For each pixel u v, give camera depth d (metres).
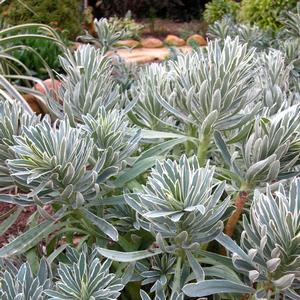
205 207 1.16
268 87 1.84
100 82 1.69
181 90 1.47
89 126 1.44
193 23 11.36
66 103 1.59
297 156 1.32
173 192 1.16
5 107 1.49
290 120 1.29
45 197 1.34
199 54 1.72
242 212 1.58
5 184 1.44
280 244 1.09
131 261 1.28
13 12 7.18
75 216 1.42
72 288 1.21
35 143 1.27
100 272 1.24
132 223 1.55
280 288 1.12
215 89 1.40
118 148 1.41
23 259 1.60
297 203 1.12
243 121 1.43
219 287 1.17
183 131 1.77
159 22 11.88
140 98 1.75
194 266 1.23
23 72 5.16
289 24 3.65
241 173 1.37
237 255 1.15
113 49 3.54
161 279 1.33
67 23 7.55
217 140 1.40
